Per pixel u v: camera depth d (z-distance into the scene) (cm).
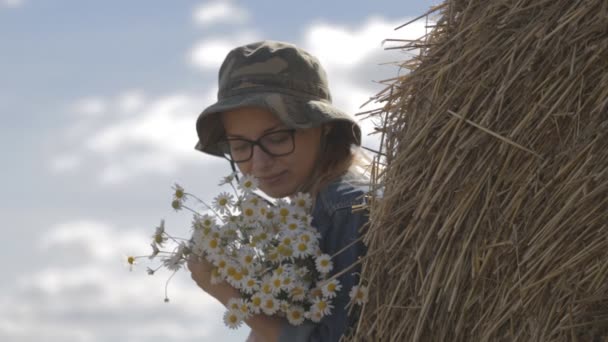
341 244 341
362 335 321
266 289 330
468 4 314
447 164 304
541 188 287
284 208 341
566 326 279
